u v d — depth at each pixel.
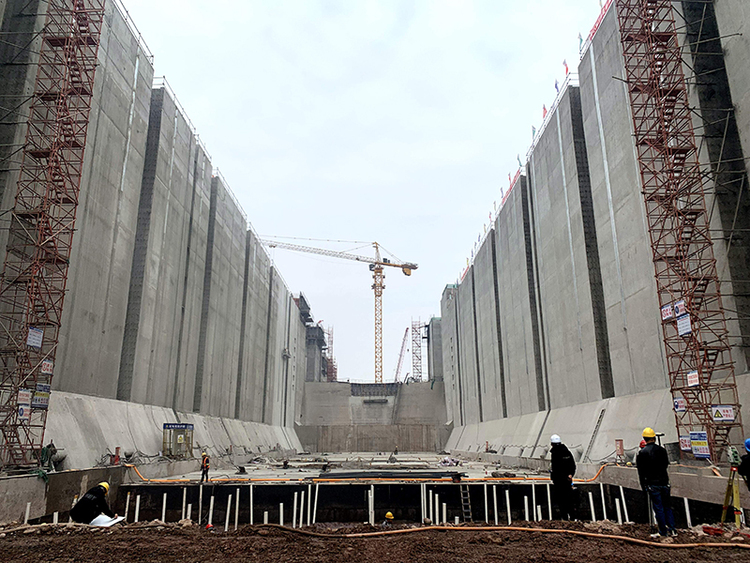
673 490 23.98
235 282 65.62
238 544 12.56
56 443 27.98
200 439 48.62
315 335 137.75
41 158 29.45
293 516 28.11
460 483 31.02
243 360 67.81
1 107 29.06
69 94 31.36
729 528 14.98
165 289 44.91
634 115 31.97
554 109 48.16
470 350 82.31
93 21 32.81
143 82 42.56
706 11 30.39
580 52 43.69
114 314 37.47
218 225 58.97
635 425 33.03
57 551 12.09
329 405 115.94
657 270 30.53
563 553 11.79
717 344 27.88
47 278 28.89
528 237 55.97
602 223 39.66
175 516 29.84
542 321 51.41
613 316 37.88
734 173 28.06
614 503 29.22
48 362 27.00
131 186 40.25
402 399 114.31
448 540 13.20
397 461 61.72
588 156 42.03
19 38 30.66
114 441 33.50
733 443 25.34
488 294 70.56
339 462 57.19
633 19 33.81
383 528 15.75
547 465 40.44
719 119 28.88
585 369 41.56
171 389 46.22
